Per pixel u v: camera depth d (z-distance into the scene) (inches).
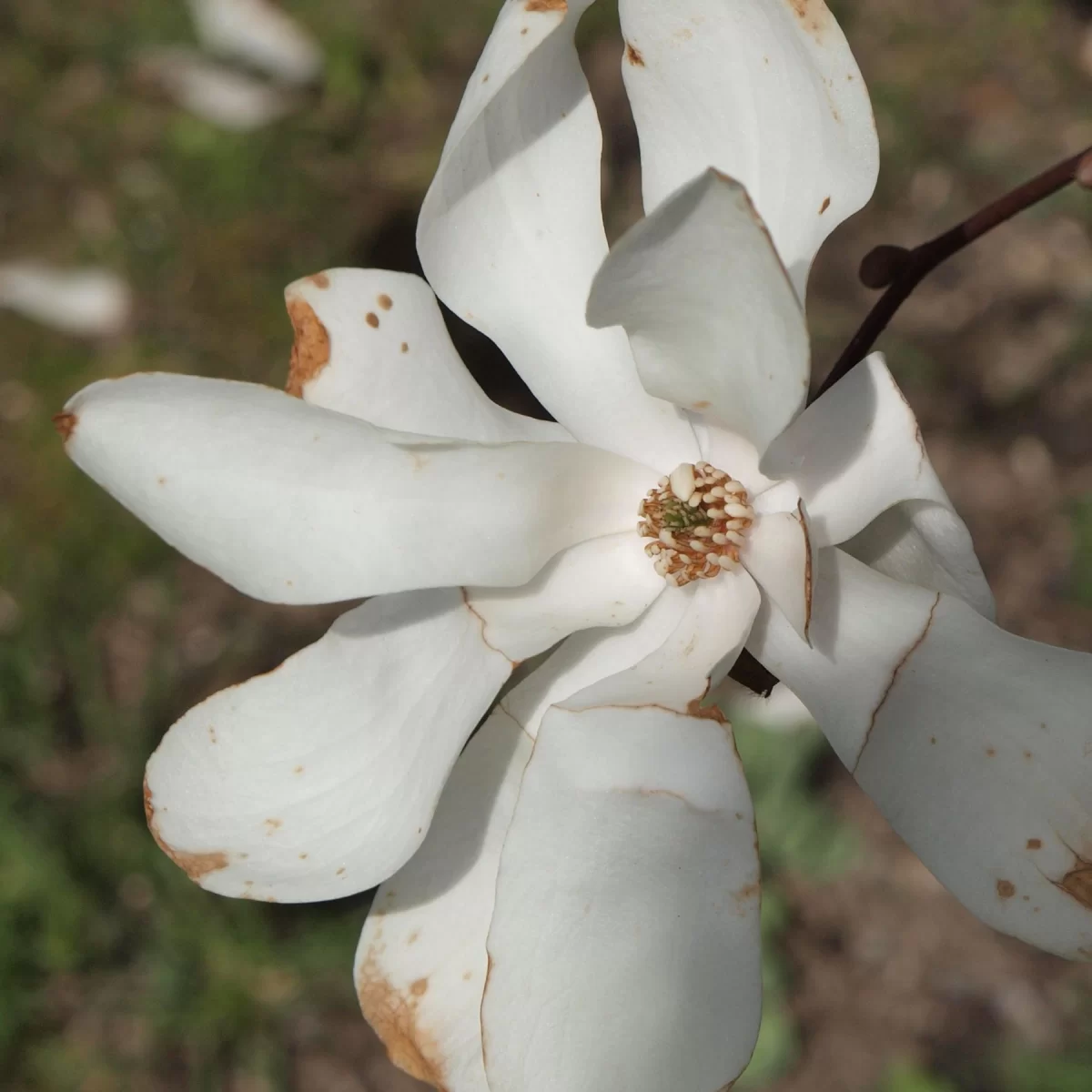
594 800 7.6
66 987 17.0
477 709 8.6
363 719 8.7
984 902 7.7
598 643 8.8
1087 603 18.1
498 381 19.1
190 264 20.9
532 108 8.6
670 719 7.8
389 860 8.5
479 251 8.8
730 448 8.7
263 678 8.7
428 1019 8.7
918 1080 16.2
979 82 21.2
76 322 20.7
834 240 20.2
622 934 7.5
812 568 7.7
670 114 8.4
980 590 8.1
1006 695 7.9
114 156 21.6
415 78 22.0
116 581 19.1
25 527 19.4
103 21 22.2
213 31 21.5
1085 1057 16.0
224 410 8.0
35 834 17.1
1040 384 19.2
